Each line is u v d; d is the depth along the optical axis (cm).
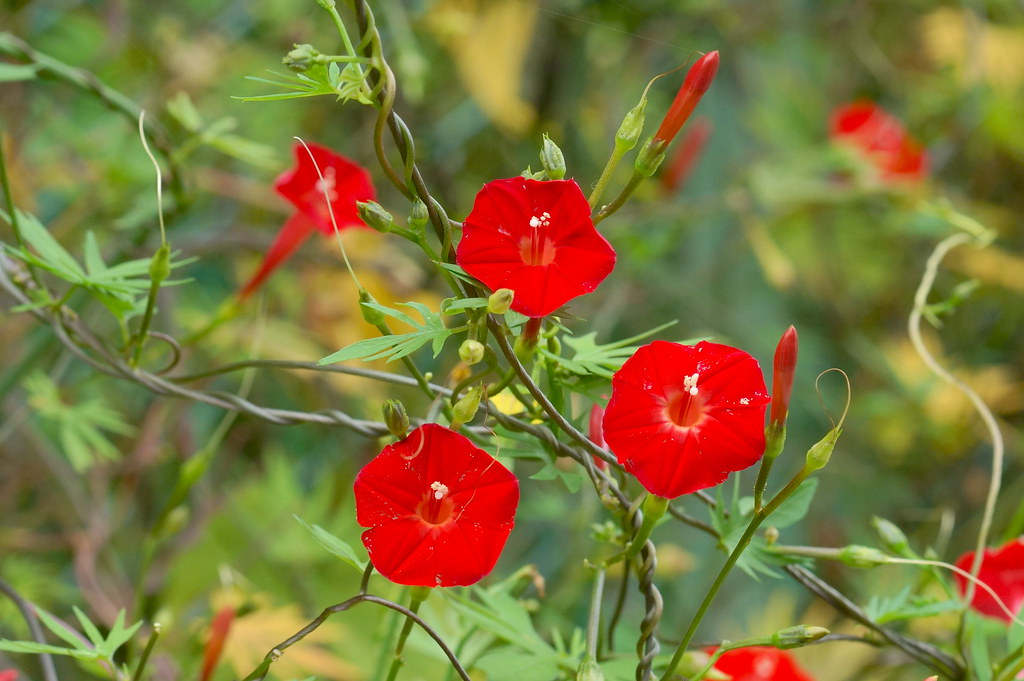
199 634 78
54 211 115
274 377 113
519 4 108
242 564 97
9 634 90
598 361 68
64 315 71
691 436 65
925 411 128
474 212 65
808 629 67
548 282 65
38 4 107
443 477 65
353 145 116
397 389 110
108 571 96
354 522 99
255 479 109
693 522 69
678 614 113
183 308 106
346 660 87
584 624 103
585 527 90
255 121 113
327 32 113
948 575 93
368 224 65
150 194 83
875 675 88
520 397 68
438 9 107
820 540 125
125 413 110
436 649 74
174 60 111
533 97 125
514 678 69
